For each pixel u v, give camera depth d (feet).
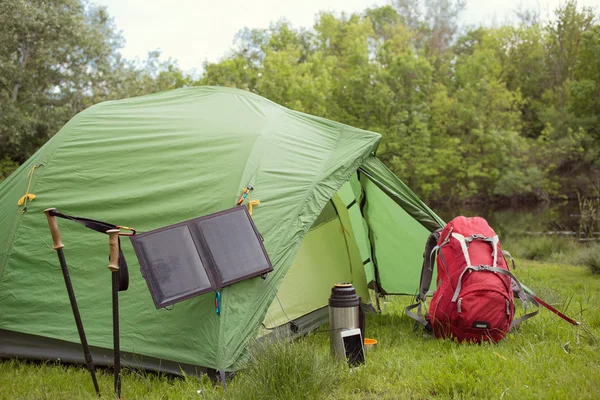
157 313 13.57
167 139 16.12
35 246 14.87
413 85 109.29
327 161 16.97
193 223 13.33
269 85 103.09
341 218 20.81
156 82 100.27
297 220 14.88
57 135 16.55
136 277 14.12
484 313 14.48
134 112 17.40
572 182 113.19
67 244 14.75
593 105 118.11
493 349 14.10
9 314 14.44
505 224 71.72
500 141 107.65
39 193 15.43
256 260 13.53
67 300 14.30
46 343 14.35
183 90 19.47
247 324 13.05
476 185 112.98
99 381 12.96
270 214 14.69
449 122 111.86
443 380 11.82
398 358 13.74
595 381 11.57
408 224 20.03
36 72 79.97
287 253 14.32
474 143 112.57
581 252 34.40
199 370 12.94
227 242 13.42
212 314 13.10
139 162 15.65
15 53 77.05
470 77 118.32
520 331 15.93
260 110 18.12
